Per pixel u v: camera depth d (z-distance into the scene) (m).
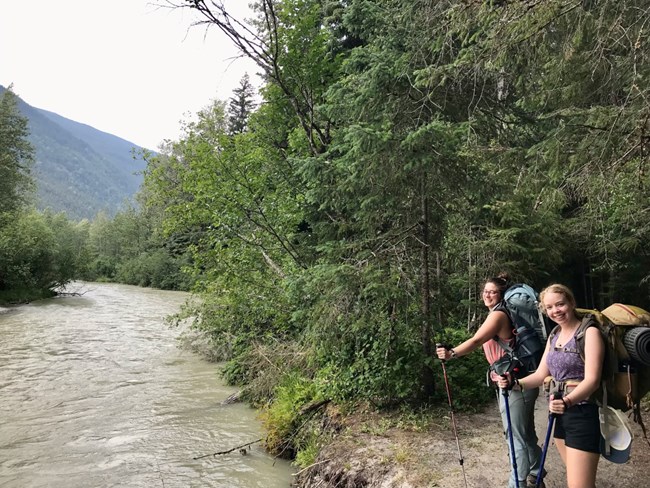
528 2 4.39
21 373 11.11
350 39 13.09
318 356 6.60
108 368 11.59
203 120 13.10
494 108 6.16
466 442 4.86
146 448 6.64
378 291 5.29
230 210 10.53
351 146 5.73
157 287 44.47
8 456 6.41
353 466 4.62
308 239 10.50
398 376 5.71
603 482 3.95
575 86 6.19
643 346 2.58
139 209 60.12
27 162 35.94
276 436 6.50
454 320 7.28
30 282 31.53
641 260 10.43
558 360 2.86
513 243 8.11
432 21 5.64
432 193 5.68
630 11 4.94
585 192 5.95
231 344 11.12
